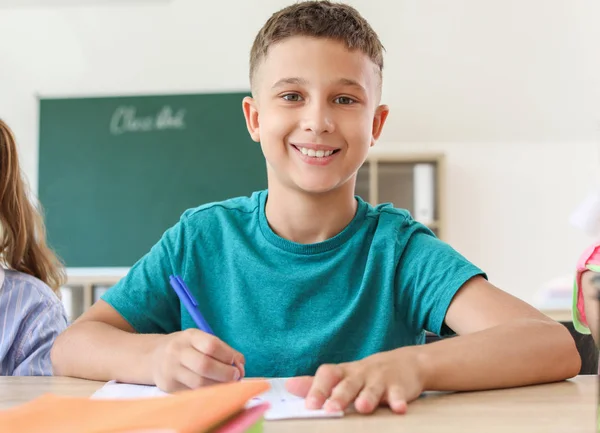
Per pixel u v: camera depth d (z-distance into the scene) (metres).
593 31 3.49
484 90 3.80
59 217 3.83
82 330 0.85
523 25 3.50
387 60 3.73
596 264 1.11
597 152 3.96
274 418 0.55
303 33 0.91
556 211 3.98
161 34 3.65
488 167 4.00
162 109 3.83
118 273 3.79
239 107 3.81
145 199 3.81
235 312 0.98
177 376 0.66
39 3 3.48
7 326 1.27
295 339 0.94
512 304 0.82
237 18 3.60
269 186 1.00
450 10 3.48
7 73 3.80
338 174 0.92
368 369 0.62
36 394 0.67
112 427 0.40
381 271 0.97
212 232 1.04
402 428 0.52
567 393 0.65
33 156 4.01
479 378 0.66
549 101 3.81
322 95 0.90
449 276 0.90
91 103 3.84
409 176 3.82
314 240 0.98
